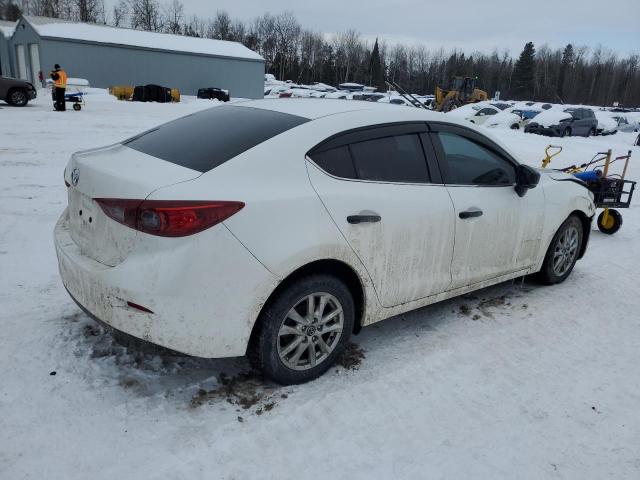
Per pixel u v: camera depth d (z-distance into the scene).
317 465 2.55
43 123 14.52
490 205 3.92
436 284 3.70
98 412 2.79
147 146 3.24
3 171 8.22
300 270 3.01
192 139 3.18
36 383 2.98
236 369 3.26
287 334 3.01
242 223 2.67
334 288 3.11
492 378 3.37
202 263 2.59
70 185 3.09
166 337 2.63
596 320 4.30
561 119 24.55
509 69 112.38
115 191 2.69
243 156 2.87
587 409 3.12
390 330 3.93
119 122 16.05
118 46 37.03
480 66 111.69
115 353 3.31
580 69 111.12
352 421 2.88
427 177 3.57
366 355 3.54
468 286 4.00
